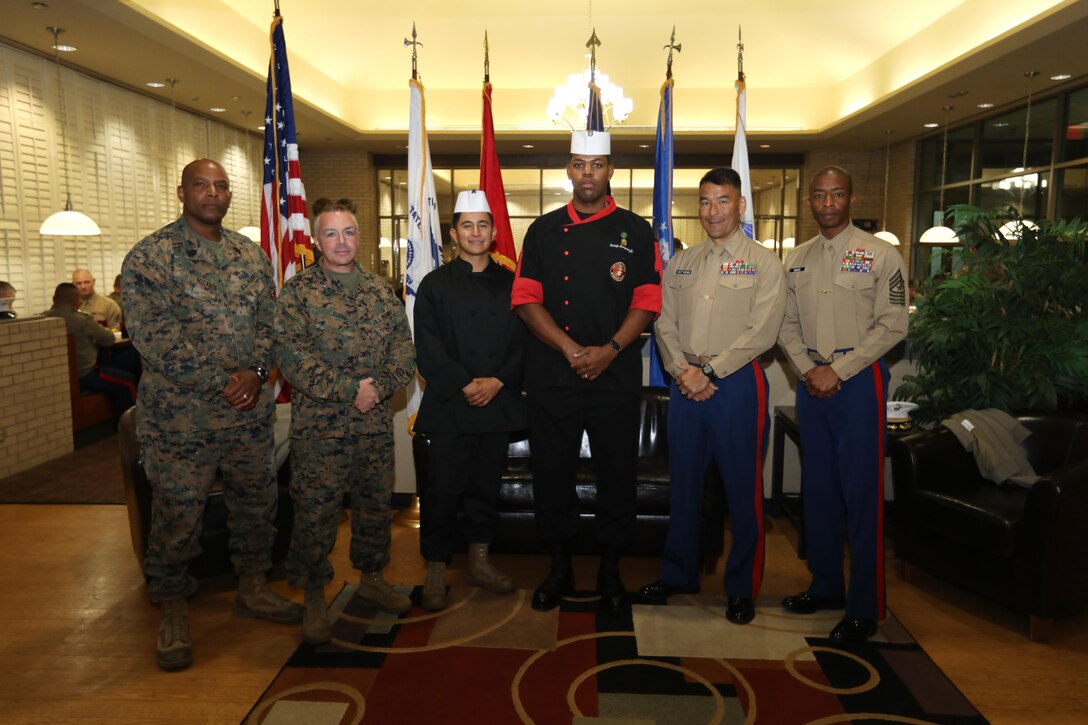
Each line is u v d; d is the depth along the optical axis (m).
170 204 9.12
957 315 3.40
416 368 2.82
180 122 9.34
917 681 2.29
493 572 2.90
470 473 2.83
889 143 12.39
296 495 2.48
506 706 2.14
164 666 2.34
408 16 9.46
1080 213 8.25
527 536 3.14
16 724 2.07
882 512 2.52
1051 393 3.24
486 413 2.71
